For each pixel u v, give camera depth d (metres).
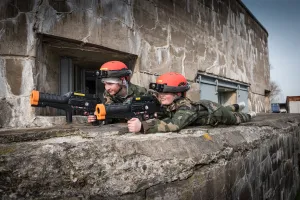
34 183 1.35
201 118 2.66
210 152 1.99
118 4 3.56
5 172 1.33
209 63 5.82
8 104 2.64
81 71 4.41
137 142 1.71
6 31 2.67
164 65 4.43
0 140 1.63
